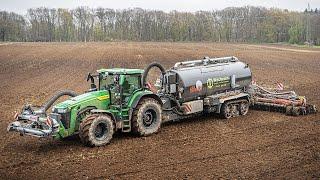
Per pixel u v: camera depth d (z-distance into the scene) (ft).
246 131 46.85
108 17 442.50
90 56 153.38
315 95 72.79
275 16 416.05
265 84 87.86
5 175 33.32
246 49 210.79
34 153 39.22
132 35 427.33
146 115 44.96
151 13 430.20
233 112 54.49
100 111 41.29
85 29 445.78
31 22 439.22
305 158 36.55
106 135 41.39
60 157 37.83
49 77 100.58
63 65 126.62
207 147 40.40
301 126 48.93
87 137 40.06
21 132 40.16
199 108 51.65
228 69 55.57
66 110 40.27
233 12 431.43
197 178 31.89
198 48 207.62
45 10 442.09
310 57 164.35
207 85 52.39
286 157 36.91
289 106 55.52
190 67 52.06
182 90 49.75
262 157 36.99
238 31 417.28
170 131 47.19
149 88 47.42
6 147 41.32
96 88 45.98
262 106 59.21
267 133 45.75
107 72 44.91
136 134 44.62
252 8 437.58
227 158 36.78
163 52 170.30
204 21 425.28
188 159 36.68
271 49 220.64
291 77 100.22
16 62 137.80
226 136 44.62
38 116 39.58
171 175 32.68
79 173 33.55
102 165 35.42
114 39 426.10
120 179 32.07
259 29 414.00
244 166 34.55
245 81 57.62
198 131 47.11
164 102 48.75
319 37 357.41
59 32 441.27
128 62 131.13
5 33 411.75
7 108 62.34
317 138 43.27
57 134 39.60
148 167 34.73
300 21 400.26
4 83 91.25
